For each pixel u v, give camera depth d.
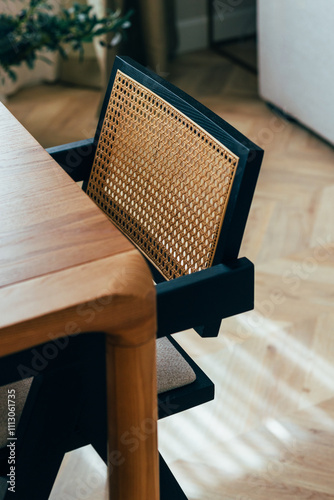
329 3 2.36
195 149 1.01
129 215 1.18
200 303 0.88
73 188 0.87
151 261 1.15
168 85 1.09
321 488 1.39
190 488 1.39
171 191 1.07
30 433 0.88
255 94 3.26
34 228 0.79
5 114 1.08
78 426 0.95
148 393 0.80
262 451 1.47
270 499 1.37
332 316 1.87
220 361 1.72
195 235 1.02
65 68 3.45
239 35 3.54
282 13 2.66
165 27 3.33
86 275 0.71
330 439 1.50
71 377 0.86
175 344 1.09
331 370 1.69
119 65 1.20
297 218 2.30
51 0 3.13
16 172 0.91
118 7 3.15
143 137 1.13
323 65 2.52
